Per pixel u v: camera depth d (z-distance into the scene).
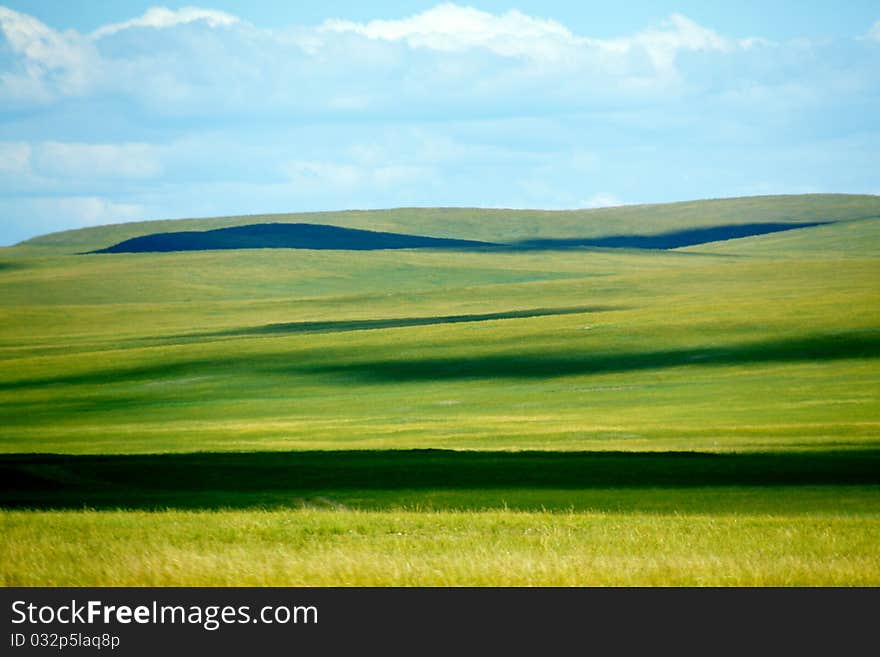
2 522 35.12
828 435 76.44
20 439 100.12
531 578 24.83
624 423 93.62
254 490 49.78
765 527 34.09
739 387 114.62
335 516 36.56
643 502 45.31
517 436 85.25
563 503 45.25
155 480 52.97
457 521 34.91
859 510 43.25
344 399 123.56
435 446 79.62
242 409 119.94
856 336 141.12
